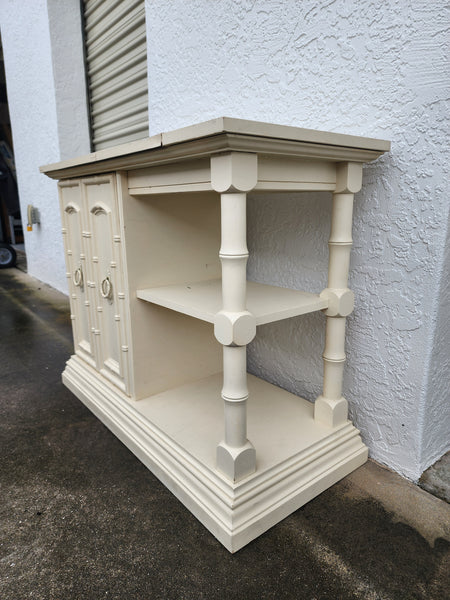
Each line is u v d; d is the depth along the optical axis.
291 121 1.48
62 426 1.66
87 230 1.65
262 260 1.74
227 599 0.93
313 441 1.29
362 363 1.38
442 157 1.08
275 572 1.00
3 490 1.29
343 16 1.24
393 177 1.20
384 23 1.15
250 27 1.55
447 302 1.19
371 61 1.20
